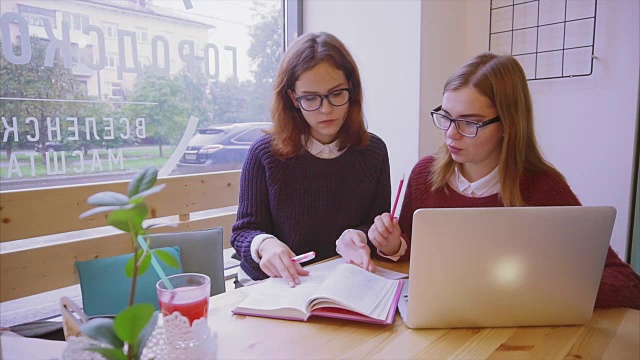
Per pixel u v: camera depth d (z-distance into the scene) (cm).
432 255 73
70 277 148
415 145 219
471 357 68
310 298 82
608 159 191
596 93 191
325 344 72
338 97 123
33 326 116
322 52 120
